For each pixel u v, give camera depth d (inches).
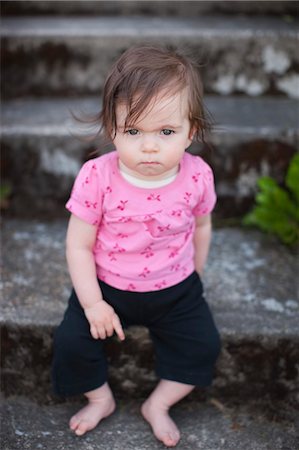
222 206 89.8
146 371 68.3
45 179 89.0
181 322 63.7
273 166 88.5
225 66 99.0
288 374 67.4
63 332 62.4
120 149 56.7
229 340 66.1
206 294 72.2
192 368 64.2
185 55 60.2
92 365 63.2
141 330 66.1
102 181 59.4
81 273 61.4
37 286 72.7
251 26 104.3
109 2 114.2
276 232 86.0
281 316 68.6
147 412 65.2
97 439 63.2
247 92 100.8
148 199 59.4
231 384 68.6
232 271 76.8
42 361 68.1
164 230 59.7
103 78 99.5
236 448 62.5
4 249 80.3
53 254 79.4
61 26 102.9
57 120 90.6
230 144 87.0
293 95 100.9
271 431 64.9
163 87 54.6
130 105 54.5
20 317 67.0
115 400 69.3
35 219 89.4
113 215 59.6
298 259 80.1
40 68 98.3
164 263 61.3
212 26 104.3
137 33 97.3
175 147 56.4
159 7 115.0
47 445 62.2
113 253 61.6
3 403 68.2
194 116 57.8
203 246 67.5
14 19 108.9
